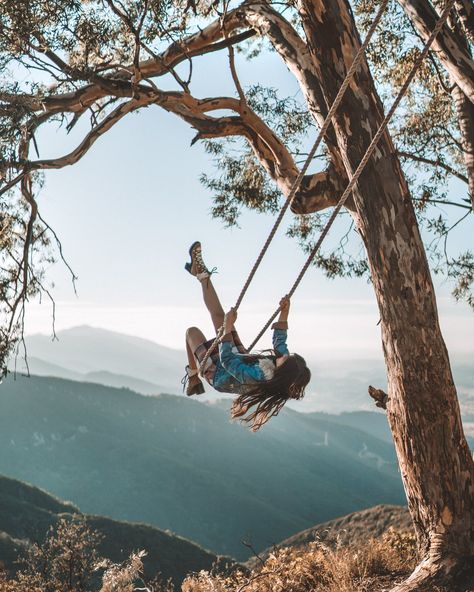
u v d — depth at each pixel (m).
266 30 10.22
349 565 9.09
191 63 12.53
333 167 10.05
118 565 8.59
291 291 5.46
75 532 12.66
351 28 8.62
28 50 12.38
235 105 12.49
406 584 7.98
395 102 4.86
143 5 12.61
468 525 8.08
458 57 10.10
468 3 11.44
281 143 12.31
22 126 11.59
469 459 8.26
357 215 8.95
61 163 11.97
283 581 9.16
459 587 7.67
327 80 8.66
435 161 15.97
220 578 9.30
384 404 8.71
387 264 8.33
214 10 12.24
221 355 5.26
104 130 12.24
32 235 14.41
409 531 11.32
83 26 12.52
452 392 8.24
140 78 12.28
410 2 10.26
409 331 8.25
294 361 5.25
